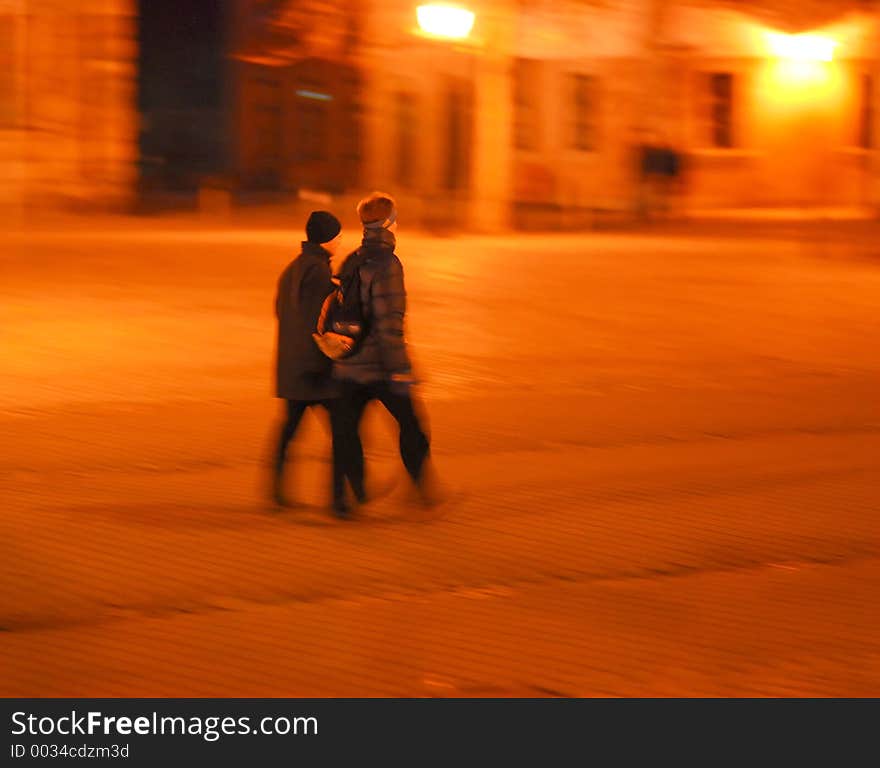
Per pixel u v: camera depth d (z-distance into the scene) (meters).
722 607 18.17
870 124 97.38
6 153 80.75
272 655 16.41
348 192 95.00
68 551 19.92
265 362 35.06
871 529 21.69
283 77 105.31
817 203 97.50
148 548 20.11
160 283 50.06
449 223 77.38
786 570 19.73
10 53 80.50
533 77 94.00
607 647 16.75
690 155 94.44
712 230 79.94
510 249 65.94
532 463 25.45
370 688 15.57
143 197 94.06
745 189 96.19
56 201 81.88
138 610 17.77
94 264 55.47
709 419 29.52
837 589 18.94
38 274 51.88
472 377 33.62
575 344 38.66
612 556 20.19
